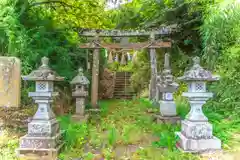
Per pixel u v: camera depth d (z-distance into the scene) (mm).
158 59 8828
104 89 10305
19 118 4363
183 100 5793
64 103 6113
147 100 7551
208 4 5023
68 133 3576
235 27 4383
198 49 7168
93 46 7254
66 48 7043
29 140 3006
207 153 3000
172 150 3189
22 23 5359
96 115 5961
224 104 4719
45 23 6164
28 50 4766
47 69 3232
